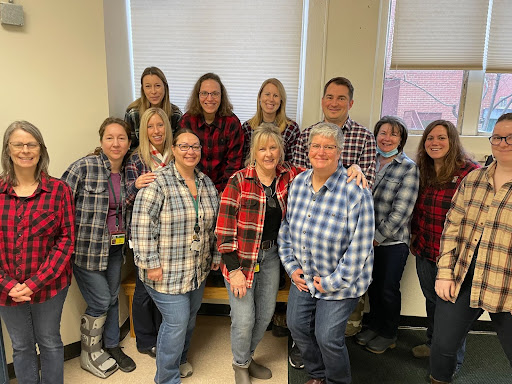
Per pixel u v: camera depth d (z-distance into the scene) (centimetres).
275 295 213
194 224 199
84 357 238
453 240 176
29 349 192
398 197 225
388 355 254
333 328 184
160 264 195
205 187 209
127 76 295
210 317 306
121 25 281
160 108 243
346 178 183
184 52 299
